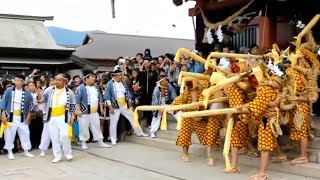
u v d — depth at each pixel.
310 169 7.00
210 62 7.88
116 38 31.28
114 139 11.36
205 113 7.19
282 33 12.38
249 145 8.14
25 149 9.86
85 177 7.61
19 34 22.94
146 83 11.88
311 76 7.22
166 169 8.02
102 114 11.49
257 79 6.84
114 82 11.35
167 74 12.19
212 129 8.03
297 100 6.95
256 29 13.43
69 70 22.11
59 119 9.10
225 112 6.98
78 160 9.28
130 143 11.49
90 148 10.72
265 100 6.63
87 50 28.67
